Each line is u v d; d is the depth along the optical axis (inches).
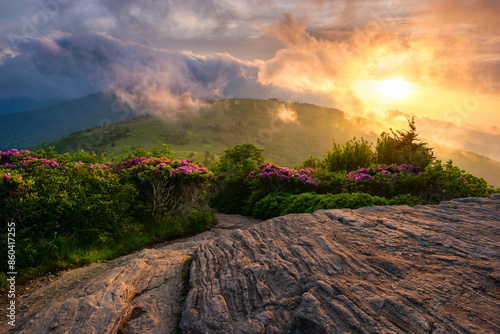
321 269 132.5
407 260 130.8
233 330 108.7
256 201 498.3
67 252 238.7
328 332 94.1
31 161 289.3
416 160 522.9
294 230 187.2
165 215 358.3
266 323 108.1
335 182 453.4
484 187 365.1
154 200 345.4
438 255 131.2
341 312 100.4
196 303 132.0
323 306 105.6
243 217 492.4
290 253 152.6
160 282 169.5
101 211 277.0
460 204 210.5
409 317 94.3
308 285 121.4
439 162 404.2
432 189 385.4
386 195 403.5
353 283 116.3
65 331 122.2
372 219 189.0
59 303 151.9
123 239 286.4
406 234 158.6
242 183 585.9
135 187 349.7
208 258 173.5
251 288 129.8
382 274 122.3
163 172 348.5
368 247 147.4
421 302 100.2
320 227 183.6
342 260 136.6
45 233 244.5
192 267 171.3
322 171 523.5
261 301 120.1
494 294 100.8
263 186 504.7
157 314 137.7
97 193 289.7
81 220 262.7
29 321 137.2
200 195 410.3
